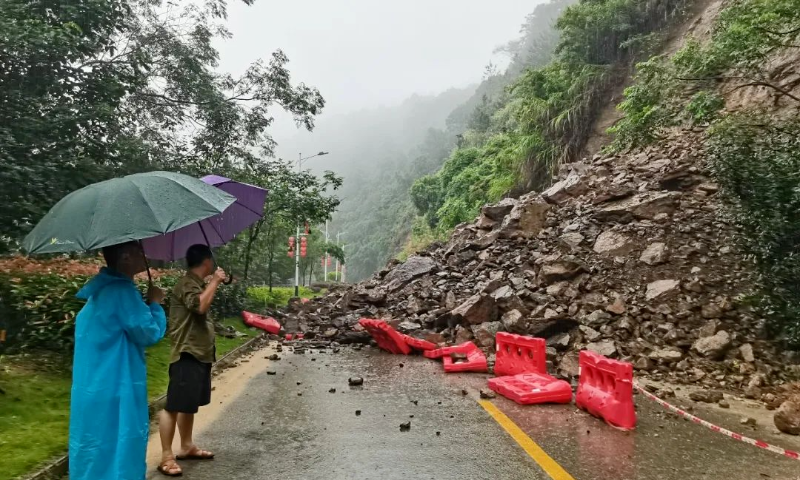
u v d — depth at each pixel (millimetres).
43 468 3715
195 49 13578
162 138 13336
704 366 7262
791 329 7156
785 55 13469
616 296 9336
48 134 8109
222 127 14273
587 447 4457
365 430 4992
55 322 6043
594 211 12867
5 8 7824
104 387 3014
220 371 8133
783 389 6242
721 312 8281
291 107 15180
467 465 4059
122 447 2998
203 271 4125
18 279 6492
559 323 8938
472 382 7168
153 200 3090
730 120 8242
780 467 3977
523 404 5883
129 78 10141
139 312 3170
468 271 12938
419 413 5586
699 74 8617
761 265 7602
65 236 2896
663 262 9977
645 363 7473
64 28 8258
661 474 3848
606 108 22344
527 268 11359
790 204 7117
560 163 22703
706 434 4809
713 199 11578
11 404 4824
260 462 4164
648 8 22906
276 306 17203
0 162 6926
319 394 6527
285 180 15812
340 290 16391
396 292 13047
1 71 7949
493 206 15609
